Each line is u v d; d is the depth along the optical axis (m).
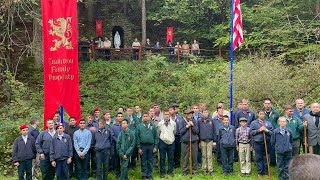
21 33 18.73
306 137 9.37
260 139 9.66
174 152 10.64
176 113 10.62
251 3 23.83
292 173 1.78
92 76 18.72
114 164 10.30
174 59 21.59
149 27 27.38
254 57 14.70
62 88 9.73
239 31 11.77
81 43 21.05
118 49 21.22
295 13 18.95
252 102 12.41
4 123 12.23
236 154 11.09
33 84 17.41
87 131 9.41
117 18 25.62
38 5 15.26
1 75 14.53
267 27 19.23
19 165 8.95
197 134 10.06
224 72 15.42
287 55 17.08
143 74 19.20
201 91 16.75
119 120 10.16
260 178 9.60
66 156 9.02
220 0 22.83
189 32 24.14
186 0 22.39
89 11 26.12
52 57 9.68
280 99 12.21
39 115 13.90
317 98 12.21
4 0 12.95
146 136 9.66
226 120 9.95
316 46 15.09
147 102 16.84
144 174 9.70
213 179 9.67
